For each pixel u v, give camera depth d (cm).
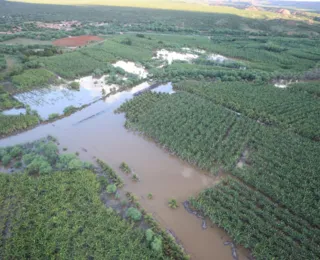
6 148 4744
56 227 3388
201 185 4284
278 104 6600
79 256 3030
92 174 4253
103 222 3444
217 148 5050
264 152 4900
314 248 3177
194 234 3466
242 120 5891
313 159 4688
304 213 3656
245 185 4203
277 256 3131
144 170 4578
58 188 3938
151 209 3819
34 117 5775
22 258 2988
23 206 3659
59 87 7525
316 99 6988
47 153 4575
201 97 7012
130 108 6375
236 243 3338
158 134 5378
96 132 5603
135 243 3191
